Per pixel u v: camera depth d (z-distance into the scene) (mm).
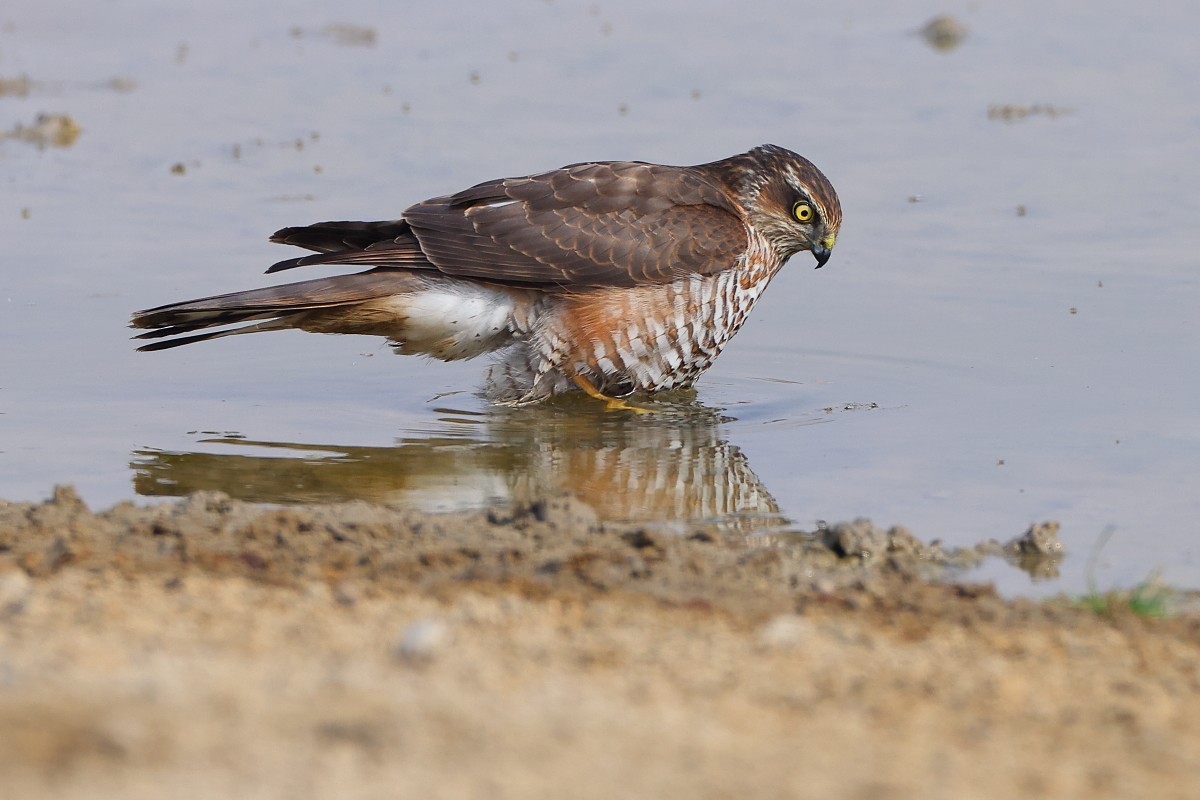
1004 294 16156
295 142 21094
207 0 29641
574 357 13812
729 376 14578
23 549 9484
